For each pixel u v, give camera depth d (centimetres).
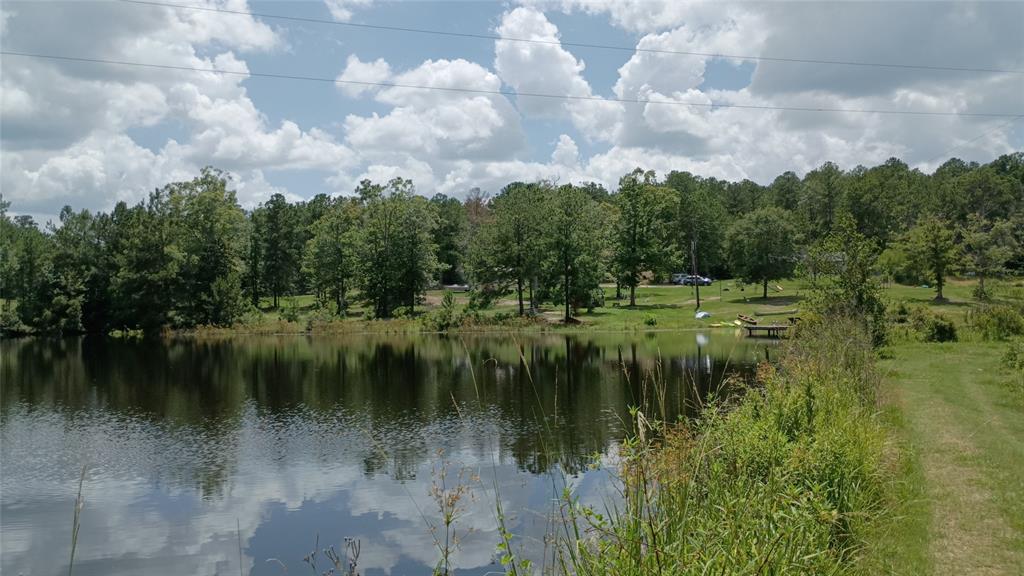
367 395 2766
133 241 5912
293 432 2147
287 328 5806
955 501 833
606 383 2786
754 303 6384
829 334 1472
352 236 6988
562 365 3397
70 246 6303
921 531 741
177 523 1385
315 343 5012
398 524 1284
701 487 591
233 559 1194
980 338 2952
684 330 5116
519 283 6003
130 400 2780
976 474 945
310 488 1573
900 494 849
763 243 6706
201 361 4050
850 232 2367
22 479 1705
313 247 7350
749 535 508
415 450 1841
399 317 6203
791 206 10612
